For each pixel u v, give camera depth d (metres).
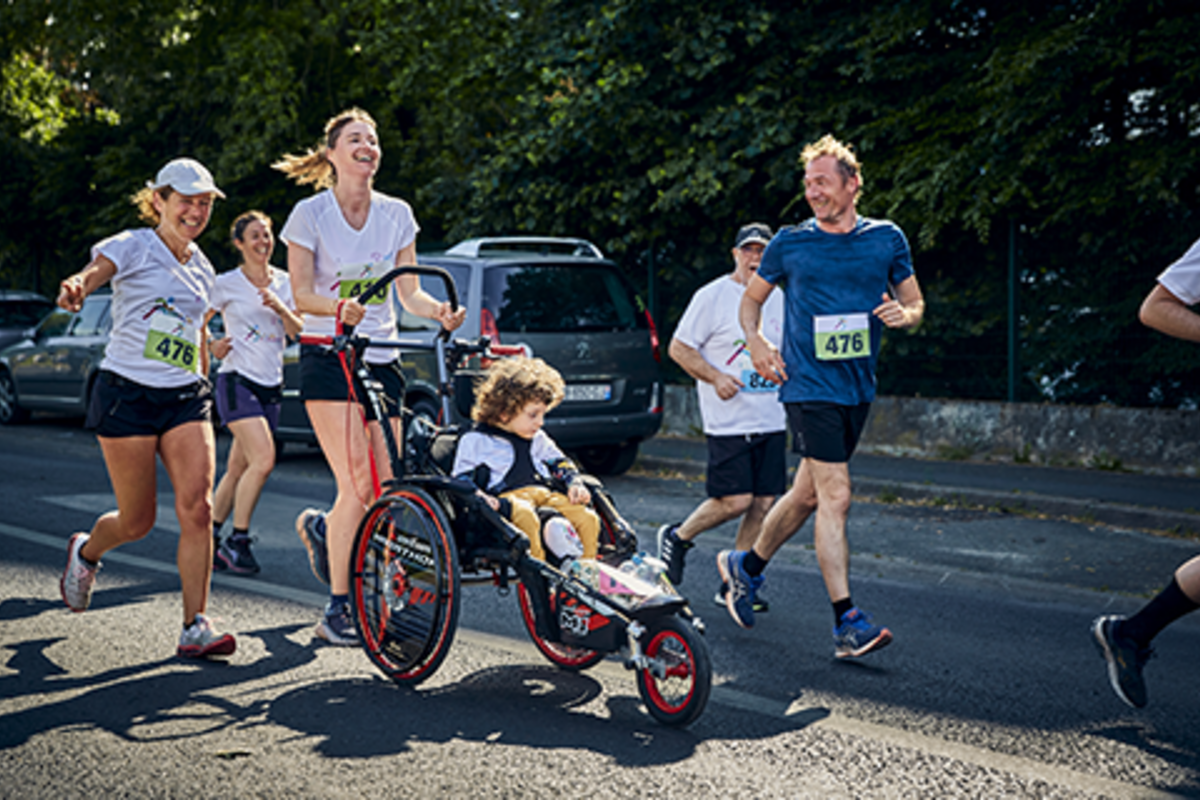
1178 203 9.91
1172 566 6.94
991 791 3.55
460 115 17.31
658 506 9.21
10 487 9.84
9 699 4.35
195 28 19.48
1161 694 4.57
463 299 9.65
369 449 5.24
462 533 4.65
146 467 4.87
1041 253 10.84
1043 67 10.21
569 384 9.88
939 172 10.68
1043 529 8.07
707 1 12.63
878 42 11.87
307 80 19.17
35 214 21.55
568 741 3.96
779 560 7.20
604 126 13.05
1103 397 10.52
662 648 4.24
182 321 4.79
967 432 11.12
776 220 12.91
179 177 4.66
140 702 4.33
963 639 5.42
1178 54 9.65
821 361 5.03
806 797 3.48
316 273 5.30
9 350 15.67
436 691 4.53
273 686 4.55
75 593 5.44
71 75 23.55
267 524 8.27
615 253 14.14
